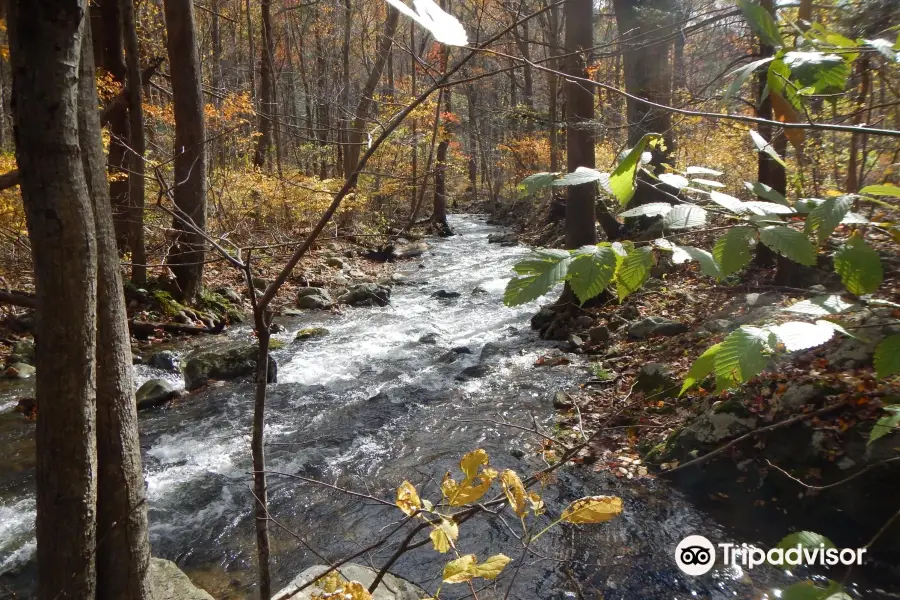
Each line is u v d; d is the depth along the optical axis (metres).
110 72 10.59
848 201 0.88
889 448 3.98
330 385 8.20
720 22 6.27
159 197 2.21
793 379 4.84
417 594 3.91
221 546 4.74
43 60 1.76
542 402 7.05
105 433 2.29
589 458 5.60
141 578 2.40
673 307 8.77
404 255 18.45
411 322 11.55
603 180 1.01
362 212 17.53
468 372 8.27
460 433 6.49
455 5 11.88
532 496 1.43
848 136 5.73
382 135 1.73
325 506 5.23
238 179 12.95
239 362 8.51
